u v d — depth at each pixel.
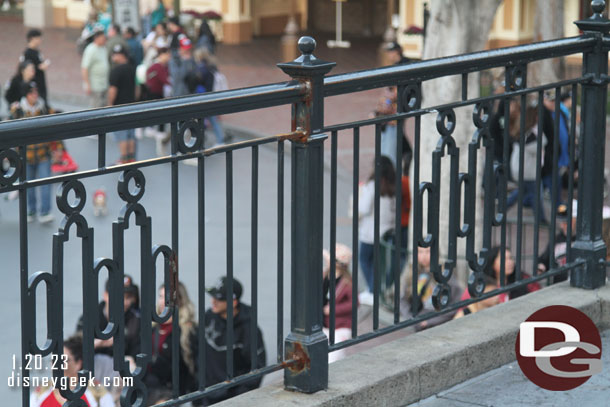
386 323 12.19
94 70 25.33
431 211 5.69
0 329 12.13
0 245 16.06
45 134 3.89
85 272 4.23
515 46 5.85
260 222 17.52
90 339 4.31
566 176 16.23
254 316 5.05
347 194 20.20
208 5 44.16
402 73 5.25
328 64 4.87
